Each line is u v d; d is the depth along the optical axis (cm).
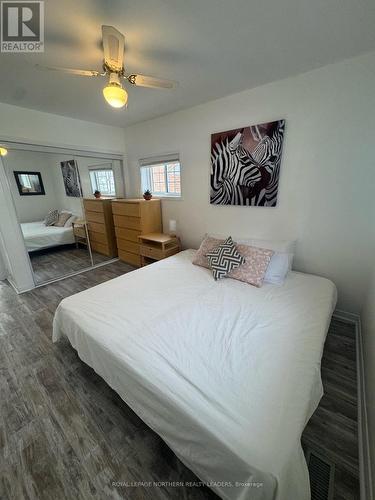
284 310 155
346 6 115
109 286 197
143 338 128
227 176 255
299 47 152
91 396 142
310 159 201
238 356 113
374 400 108
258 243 231
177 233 339
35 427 124
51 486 100
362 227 190
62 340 196
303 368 106
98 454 111
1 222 257
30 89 209
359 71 166
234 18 124
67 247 334
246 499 70
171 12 118
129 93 224
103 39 129
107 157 357
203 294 181
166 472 104
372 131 170
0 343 193
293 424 80
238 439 75
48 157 290
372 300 159
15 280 280
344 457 108
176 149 301
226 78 196
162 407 95
